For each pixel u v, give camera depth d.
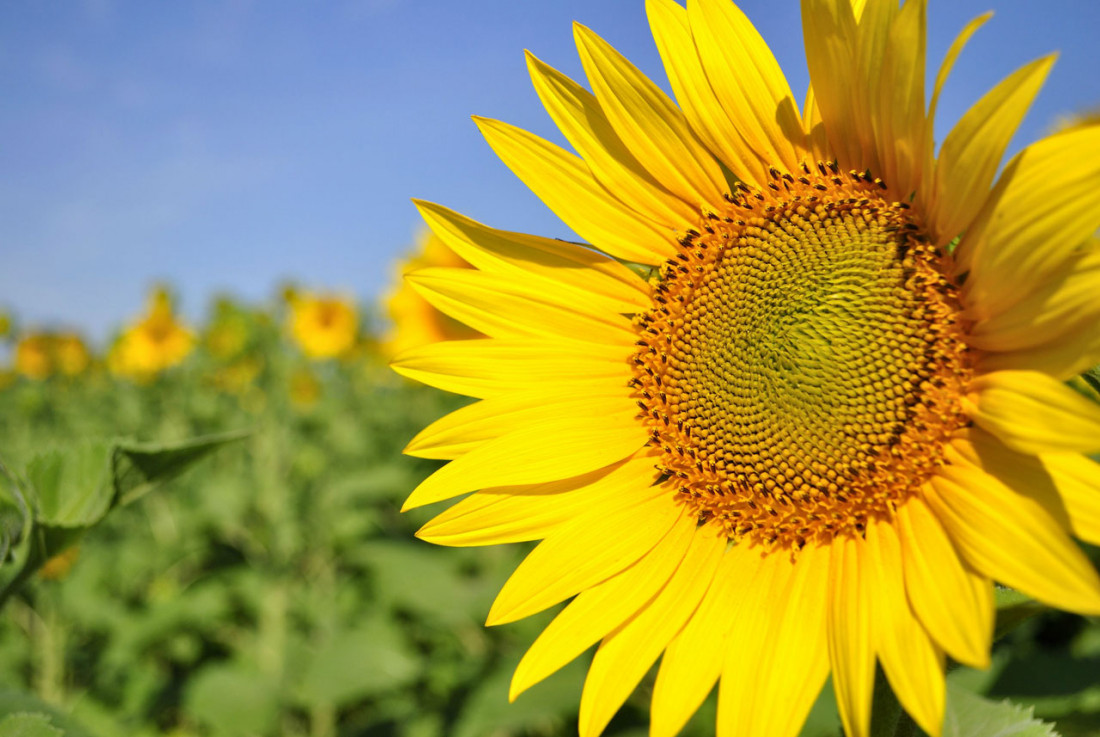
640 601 0.40
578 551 0.41
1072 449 0.31
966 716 0.41
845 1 0.36
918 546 0.35
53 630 1.33
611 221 0.43
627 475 0.42
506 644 1.00
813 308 0.39
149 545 1.60
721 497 0.41
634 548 0.41
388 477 1.36
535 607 0.40
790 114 0.40
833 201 0.40
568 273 0.43
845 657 0.34
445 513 0.42
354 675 0.95
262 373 1.60
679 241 0.43
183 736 1.17
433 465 1.34
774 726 0.35
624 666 0.39
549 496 0.42
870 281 0.38
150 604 1.35
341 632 1.05
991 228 0.33
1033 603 0.33
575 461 0.42
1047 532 0.32
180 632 1.30
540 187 0.43
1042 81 0.32
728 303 0.42
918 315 0.37
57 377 2.66
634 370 0.43
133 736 1.08
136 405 2.18
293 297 1.65
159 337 1.99
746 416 0.40
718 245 0.42
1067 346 0.33
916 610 0.33
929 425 0.37
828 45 0.37
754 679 0.36
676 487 0.42
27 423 2.28
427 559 1.14
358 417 2.05
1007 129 0.33
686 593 0.40
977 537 0.33
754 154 0.41
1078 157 0.32
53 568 1.24
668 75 0.41
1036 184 0.32
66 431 2.41
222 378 1.99
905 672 0.32
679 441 0.42
